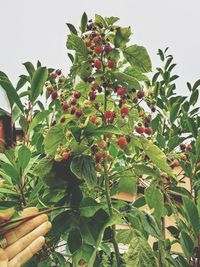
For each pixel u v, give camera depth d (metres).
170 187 0.47
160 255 0.40
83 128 0.33
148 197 0.39
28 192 0.45
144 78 0.38
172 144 0.48
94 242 0.34
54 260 0.47
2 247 0.31
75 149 0.34
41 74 0.43
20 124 0.52
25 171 0.39
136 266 0.32
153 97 0.38
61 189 0.35
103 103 0.40
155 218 0.39
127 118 0.38
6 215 0.31
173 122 0.53
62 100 0.38
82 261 0.37
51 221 0.35
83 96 0.38
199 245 0.43
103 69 0.36
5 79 0.46
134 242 0.34
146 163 0.39
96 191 0.45
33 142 0.47
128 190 0.43
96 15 0.36
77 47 0.36
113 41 0.37
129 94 0.37
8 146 0.45
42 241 0.32
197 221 0.40
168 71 0.61
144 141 0.35
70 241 0.35
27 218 0.32
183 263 0.42
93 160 0.34
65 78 0.40
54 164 0.35
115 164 0.52
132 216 0.36
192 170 0.49
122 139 0.35
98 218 0.35
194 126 0.50
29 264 0.39
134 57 0.37
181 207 0.45
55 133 0.34
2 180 0.42
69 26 0.41
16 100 0.43
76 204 0.34
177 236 0.50
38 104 0.55
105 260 0.48
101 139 0.36
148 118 0.38
